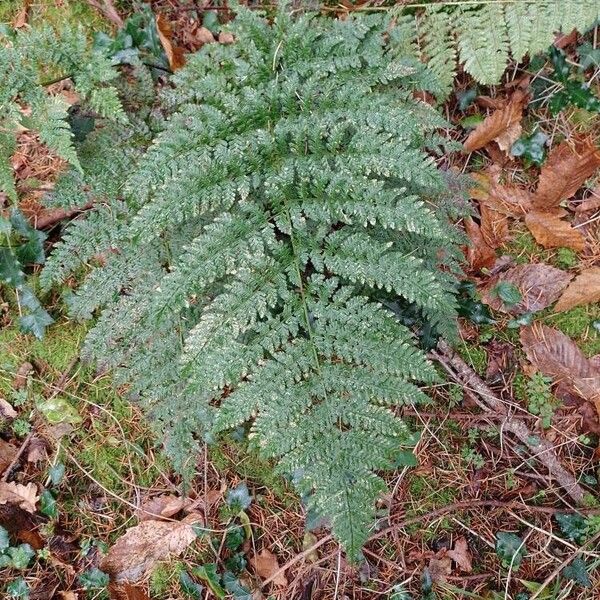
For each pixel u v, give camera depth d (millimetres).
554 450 746
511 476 744
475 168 787
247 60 637
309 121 591
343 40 616
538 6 654
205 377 540
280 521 738
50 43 586
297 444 548
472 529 741
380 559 732
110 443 748
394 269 555
